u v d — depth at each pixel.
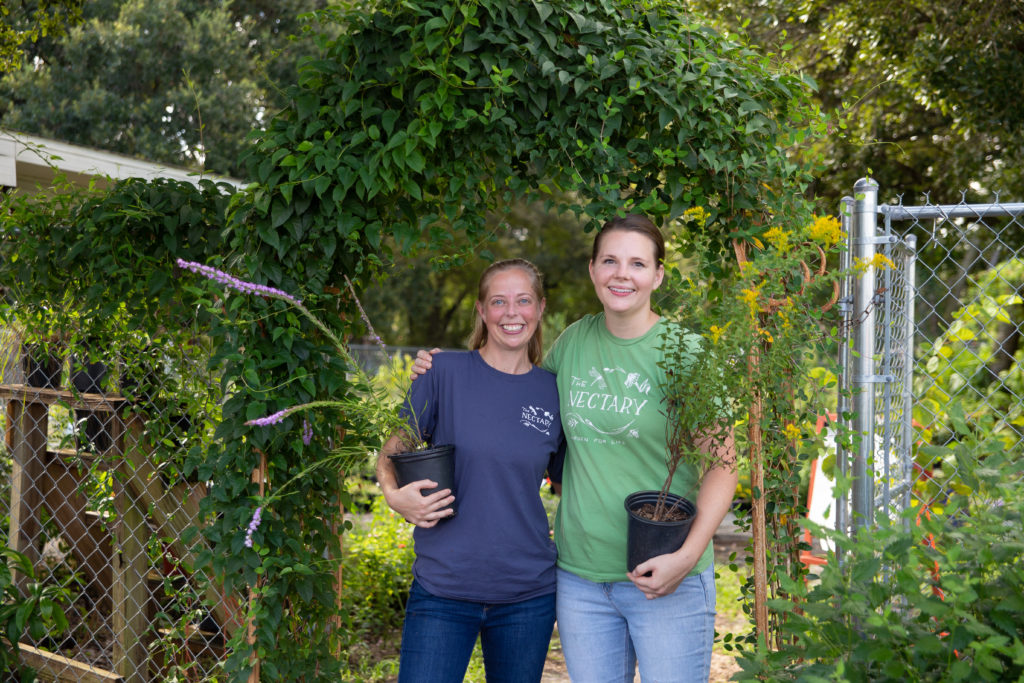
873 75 7.38
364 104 2.49
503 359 2.49
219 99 14.70
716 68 2.49
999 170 7.75
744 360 2.27
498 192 2.70
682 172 2.58
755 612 2.55
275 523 2.57
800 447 2.56
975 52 6.67
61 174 3.21
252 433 2.53
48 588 3.41
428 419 2.50
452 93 2.43
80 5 6.80
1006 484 1.99
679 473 2.33
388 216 2.66
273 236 2.49
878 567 1.84
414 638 2.40
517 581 2.38
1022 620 1.84
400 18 2.46
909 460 3.03
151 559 3.53
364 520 5.88
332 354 2.64
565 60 2.49
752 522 2.54
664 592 2.16
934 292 9.77
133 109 14.37
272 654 2.59
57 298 3.25
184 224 2.94
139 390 3.40
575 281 22.00
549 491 5.48
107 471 3.58
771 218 2.59
